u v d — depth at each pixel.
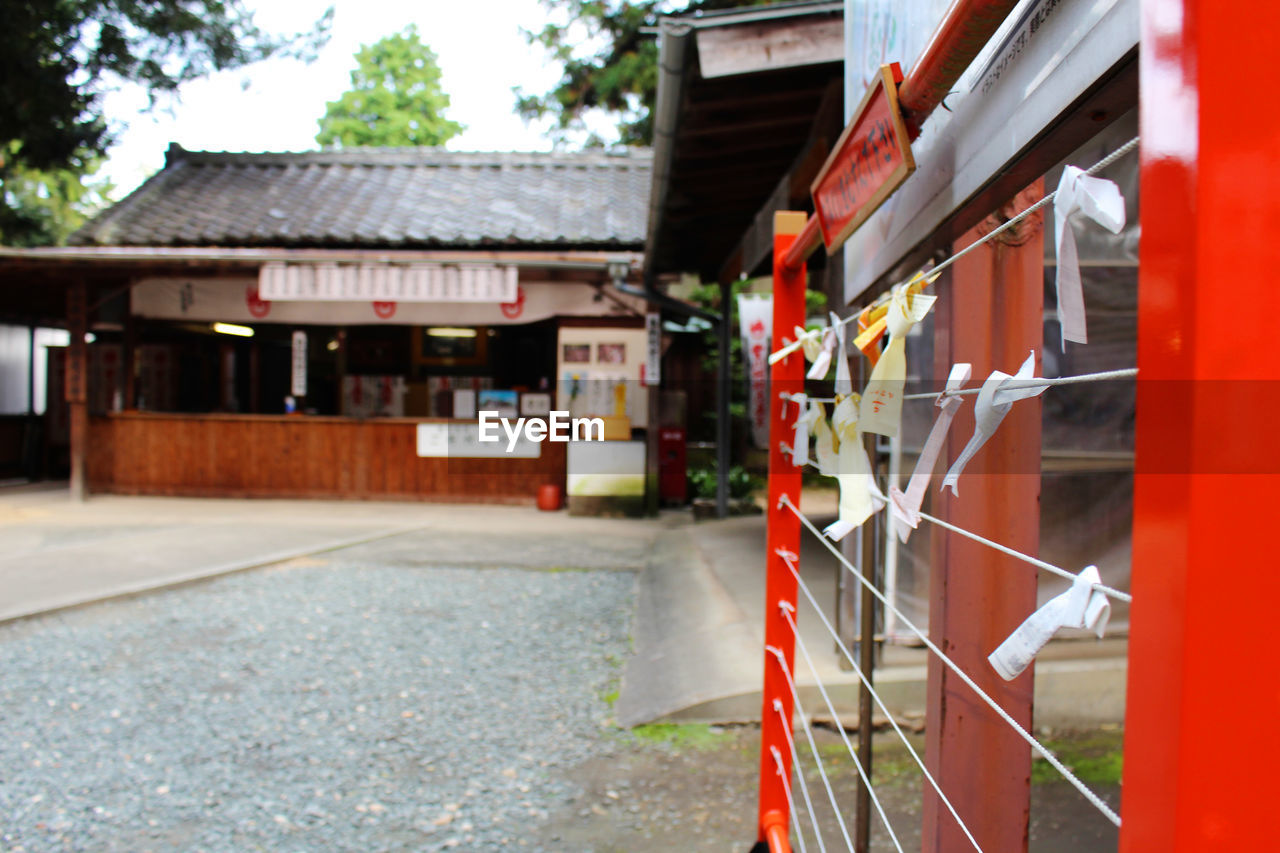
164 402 11.10
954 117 1.00
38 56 8.49
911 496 0.72
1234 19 0.38
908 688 3.14
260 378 11.59
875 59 1.40
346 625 4.74
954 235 1.10
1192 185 0.38
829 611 4.24
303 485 9.77
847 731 3.13
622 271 8.11
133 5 8.53
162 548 6.60
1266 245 0.38
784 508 1.68
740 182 5.00
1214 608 0.38
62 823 2.57
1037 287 1.13
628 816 2.62
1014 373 1.13
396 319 9.23
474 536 7.54
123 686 3.75
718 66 3.15
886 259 1.36
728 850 2.42
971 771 1.17
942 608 1.21
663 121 3.81
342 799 2.74
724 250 7.48
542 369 11.38
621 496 8.84
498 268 8.44
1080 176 0.46
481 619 4.91
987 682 1.16
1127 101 0.67
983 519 1.15
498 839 2.49
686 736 3.22
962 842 1.18
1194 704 0.38
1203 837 0.38
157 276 9.07
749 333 9.84
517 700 3.64
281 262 8.54
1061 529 3.34
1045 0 0.75
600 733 3.28
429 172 10.78
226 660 4.12
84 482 9.27
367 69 19.19
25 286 9.86
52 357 11.59
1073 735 3.09
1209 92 0.38
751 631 3.94
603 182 10.42
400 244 8.98
